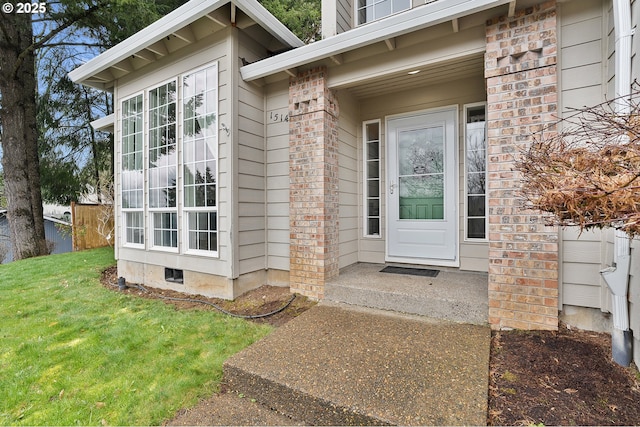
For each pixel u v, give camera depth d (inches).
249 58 155.8
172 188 170.9
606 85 91.8
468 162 152.0
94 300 152.4
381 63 128.6
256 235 157.6
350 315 116.4
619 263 77.9
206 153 154.9
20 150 298.8
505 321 101.7
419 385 71.6
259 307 135.8
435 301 112.5
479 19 106.9
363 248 176.9
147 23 267.7
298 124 146.3
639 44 74.9
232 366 81.3
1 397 76.9
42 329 117.2
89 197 445.4
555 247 95.7
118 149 204.4
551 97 96.1
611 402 64.2
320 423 68.5
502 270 102.2
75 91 414.6
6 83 291.4
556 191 51.9
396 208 168.2
